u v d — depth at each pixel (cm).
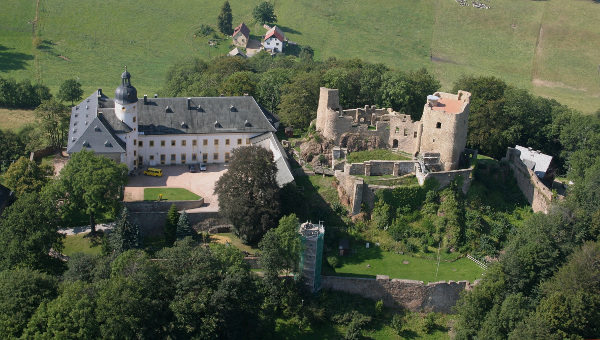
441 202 15300
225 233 14888
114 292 11038
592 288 12719
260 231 14162
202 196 15712
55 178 14950
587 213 14662
